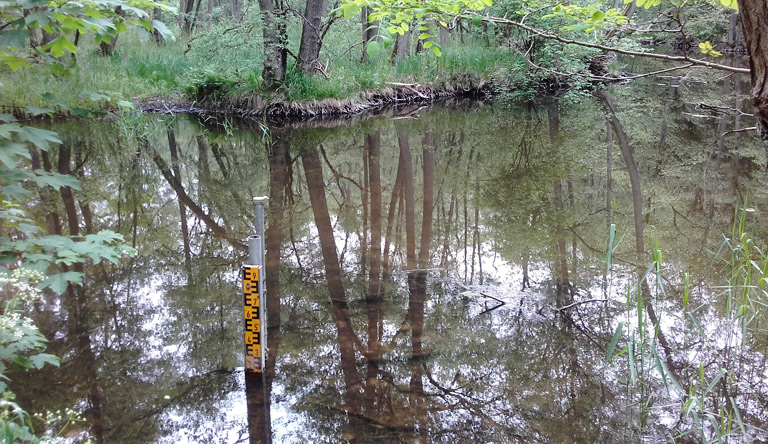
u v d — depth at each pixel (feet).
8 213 9.82
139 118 37.83
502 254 17.40
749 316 12.95
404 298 14.33
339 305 13.89
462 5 10.77
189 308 13.82
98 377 10.84
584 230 19.53
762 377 10.70
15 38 8.16
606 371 11.09
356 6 9.61
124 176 26.30
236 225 20.21
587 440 9.02
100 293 14.56
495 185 25.39
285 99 42.01
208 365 11.30
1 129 8.65
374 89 46.96
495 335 12.48
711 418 8.68
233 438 9.11
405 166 28.81
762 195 22.75
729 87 51.49
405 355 11.66
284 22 40.91
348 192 24.40
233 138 35.37
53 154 29.50
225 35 44.52
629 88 54.39
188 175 26.89
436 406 9.97
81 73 38.60
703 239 18.29
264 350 10.99
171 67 46.03
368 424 9.48
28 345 8.66
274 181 26.02
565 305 13.94
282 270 16.17
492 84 52.47
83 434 9.17
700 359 11.37
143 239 18.60
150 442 8.98
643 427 9.41
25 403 9.96
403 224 20.31
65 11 8.27
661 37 74.90
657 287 14.82
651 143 32.89
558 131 36.94
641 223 20.01
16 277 8.52
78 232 18.76
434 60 53.11
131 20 9.29
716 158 29.01
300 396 10.27
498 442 8.98
